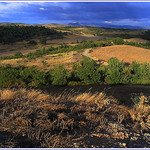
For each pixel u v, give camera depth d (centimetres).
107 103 414
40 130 243
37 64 3569
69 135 236
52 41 13225
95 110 357
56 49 7156
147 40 11238
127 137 243
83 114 323
